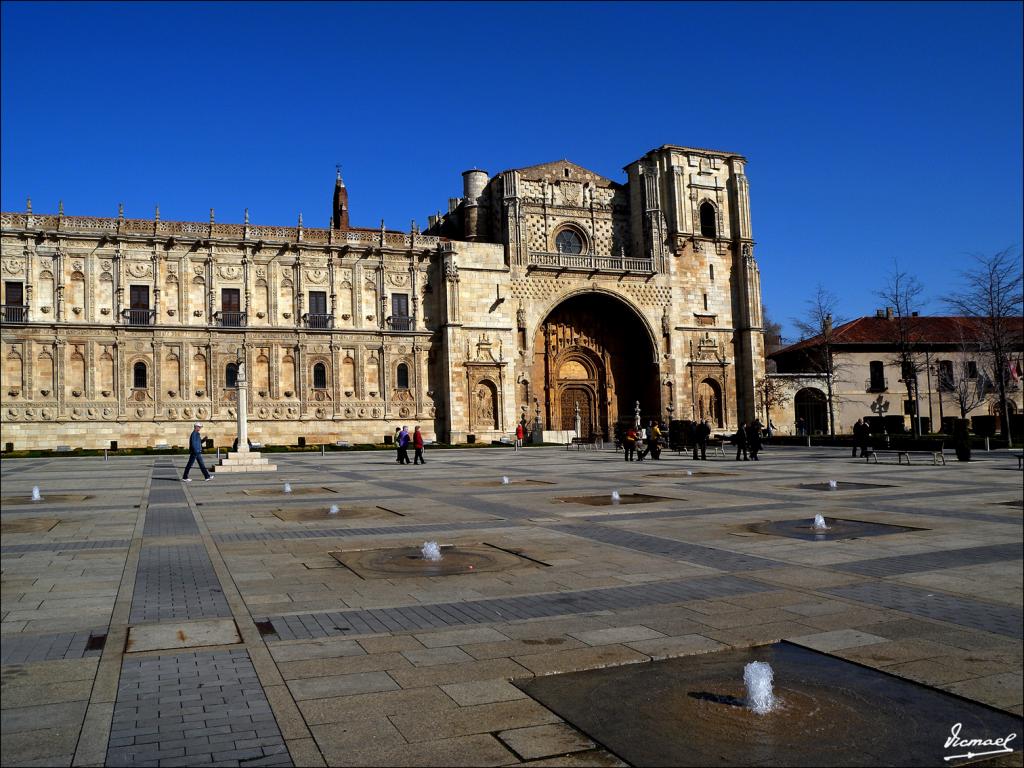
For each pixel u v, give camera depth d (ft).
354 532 60.08
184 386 218.59
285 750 21.42
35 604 37.01
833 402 278.46
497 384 247.09
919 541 54.13
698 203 278.87
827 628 32.63
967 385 261.85
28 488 99.91
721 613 35.12
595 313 277.23
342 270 237.66
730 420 276.82
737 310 281.54
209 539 56.80
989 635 31.60
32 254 206.90
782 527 61.31
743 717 23.54
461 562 47.57
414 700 24.88
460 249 246.47
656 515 69.10
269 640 31.17
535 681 26.58
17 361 204.64
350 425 233.76
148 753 21.18
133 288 216.54
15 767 20.33
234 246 225.97
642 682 26.48
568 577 43.04
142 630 32.55
